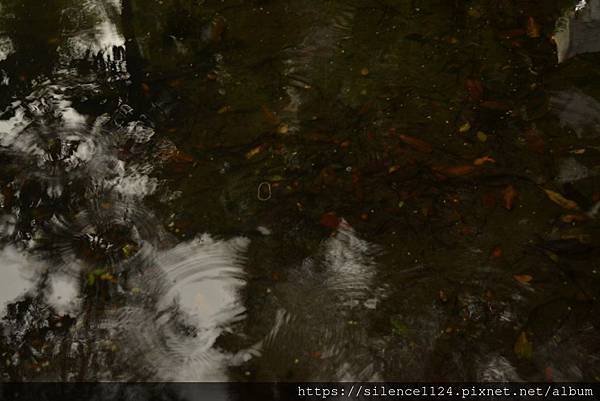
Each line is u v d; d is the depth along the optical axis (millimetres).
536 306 2391
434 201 2549
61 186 2654
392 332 2379
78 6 3094
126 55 2945
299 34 2967
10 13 3078
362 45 2916
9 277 2510
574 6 2834
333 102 2773
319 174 2621
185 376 2359
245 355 2377
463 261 2457
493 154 2625
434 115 2715
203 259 2510
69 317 2445
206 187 2625
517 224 2504
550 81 2766
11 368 2385
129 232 2566
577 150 2617
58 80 2889
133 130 2752
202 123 2754
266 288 2461
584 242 2467
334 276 2463
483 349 2346
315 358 2363
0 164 2705
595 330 2355
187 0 3098
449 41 2895
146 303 2457
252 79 2852
